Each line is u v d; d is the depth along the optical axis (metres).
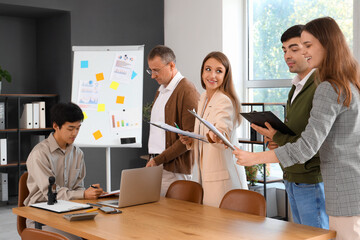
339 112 2.25
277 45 6.20
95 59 4.90
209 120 3.26
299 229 2.36
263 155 2.43
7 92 6.94
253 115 2.69
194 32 6.76
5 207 6.42
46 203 2.96
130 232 2.33
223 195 3.23
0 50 6.88
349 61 2.27
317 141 2.23
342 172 2.29
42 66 7.05
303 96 2.81
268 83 6.24
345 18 5.41
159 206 2.95
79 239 2.85
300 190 2.94
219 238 2.21
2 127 6.51
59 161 3.27
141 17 7.02
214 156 3.24
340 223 2.31
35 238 2.05
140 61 4.84
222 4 6.34
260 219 2.58
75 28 6.44
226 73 3.31
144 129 7.12
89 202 3.07
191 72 6.82
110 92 4.86
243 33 6.55
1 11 6.49
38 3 6.15
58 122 3.17
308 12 5.82
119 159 6.90
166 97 3.85
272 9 6.24
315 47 2.32
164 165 3.78
